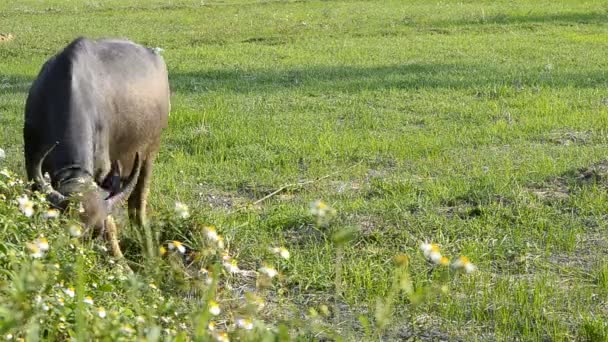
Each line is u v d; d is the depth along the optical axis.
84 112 11.68
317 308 10.58
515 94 23.53
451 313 10.42
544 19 40.25
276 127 19.89
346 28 38.62
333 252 12.22
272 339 7.30
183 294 9.96
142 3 50.78
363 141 18.56
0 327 6.17
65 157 11.34
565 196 14.58
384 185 15.30
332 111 21.77
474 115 21.14
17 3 51.09
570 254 12.38
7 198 10.62
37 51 32.94
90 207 10.46
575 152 17.64
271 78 26.17
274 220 13.30
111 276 9.09
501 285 11.05
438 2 47.84
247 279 11.33
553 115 21.06
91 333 7.02
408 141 18.56
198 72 27.41
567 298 10.90
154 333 6.36
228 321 9.48
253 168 16.80
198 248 11.39
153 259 9.05
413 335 9.98
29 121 11.88
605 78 25.77
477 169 16.33
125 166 12.92
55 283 7.83
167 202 14.29
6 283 7.42
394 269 11.54
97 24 40.81
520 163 16.86
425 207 14.00
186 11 46.16
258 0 51.38
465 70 27.20
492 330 10.13
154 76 13.29
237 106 22.22
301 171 16.69
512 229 13.09
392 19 41.31
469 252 12.12
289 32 37.75
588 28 37.41
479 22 39.69
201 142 18.44
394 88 24.17
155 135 13.38
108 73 12.41
